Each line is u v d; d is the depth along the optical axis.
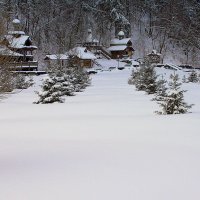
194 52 105.69
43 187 6.87
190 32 106.75
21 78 42.62
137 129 13.53
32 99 29.50
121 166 8.23
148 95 30.67
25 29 93.75
